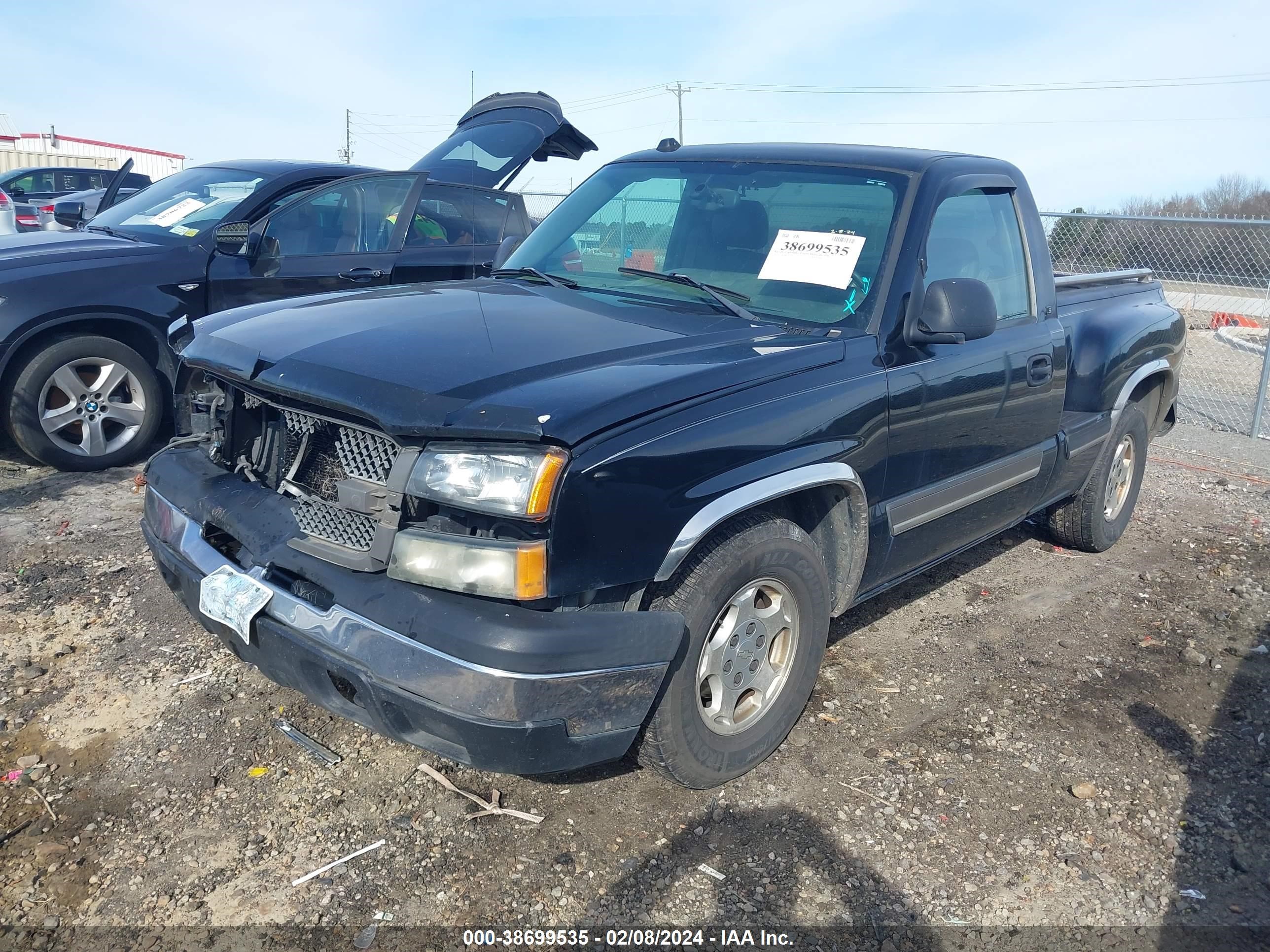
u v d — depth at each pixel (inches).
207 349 119.4
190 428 135.1
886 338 127.8
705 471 102.3
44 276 213.5
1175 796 125.0
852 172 142.4
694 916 101.2
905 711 142.0
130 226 254.5
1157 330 202.8
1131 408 201.0
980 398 143.6
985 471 150.7
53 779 118.0
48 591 164.6
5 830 109.3
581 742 97.3
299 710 133.6
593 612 99.7
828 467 117.0
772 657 122.7
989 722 139.9
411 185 275.0
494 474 91.6
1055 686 151.4
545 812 115.6
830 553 129.9
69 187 752.3
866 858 110.7
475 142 323.3
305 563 101.9
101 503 206.2
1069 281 192.7
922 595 184.4
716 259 142.9
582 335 115.0
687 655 106.9
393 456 98.6
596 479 93.2
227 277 238.1
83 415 222.1
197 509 115.9
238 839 109.3
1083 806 122.0
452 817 113.9
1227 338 538.9
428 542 93.7
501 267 166.1
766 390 111.4
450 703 90.8
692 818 115.8
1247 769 131.6
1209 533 226.8
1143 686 152.9
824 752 130.5
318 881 103.6
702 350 113.5
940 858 111.6
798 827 115.1
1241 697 150.6
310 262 251.6
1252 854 114.8
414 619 92.9
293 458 110.7
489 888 103.5
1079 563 204.7
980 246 150.3
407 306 126.7
